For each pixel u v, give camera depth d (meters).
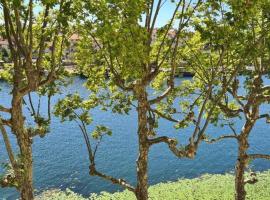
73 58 20.83
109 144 51.72
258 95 22.84
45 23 15.45
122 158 46.38
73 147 50.16
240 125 62.69
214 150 49.84
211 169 43.34
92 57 19.72
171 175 41.47
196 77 23.75
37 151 48.28
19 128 16.91
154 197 31.94
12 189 35.59
